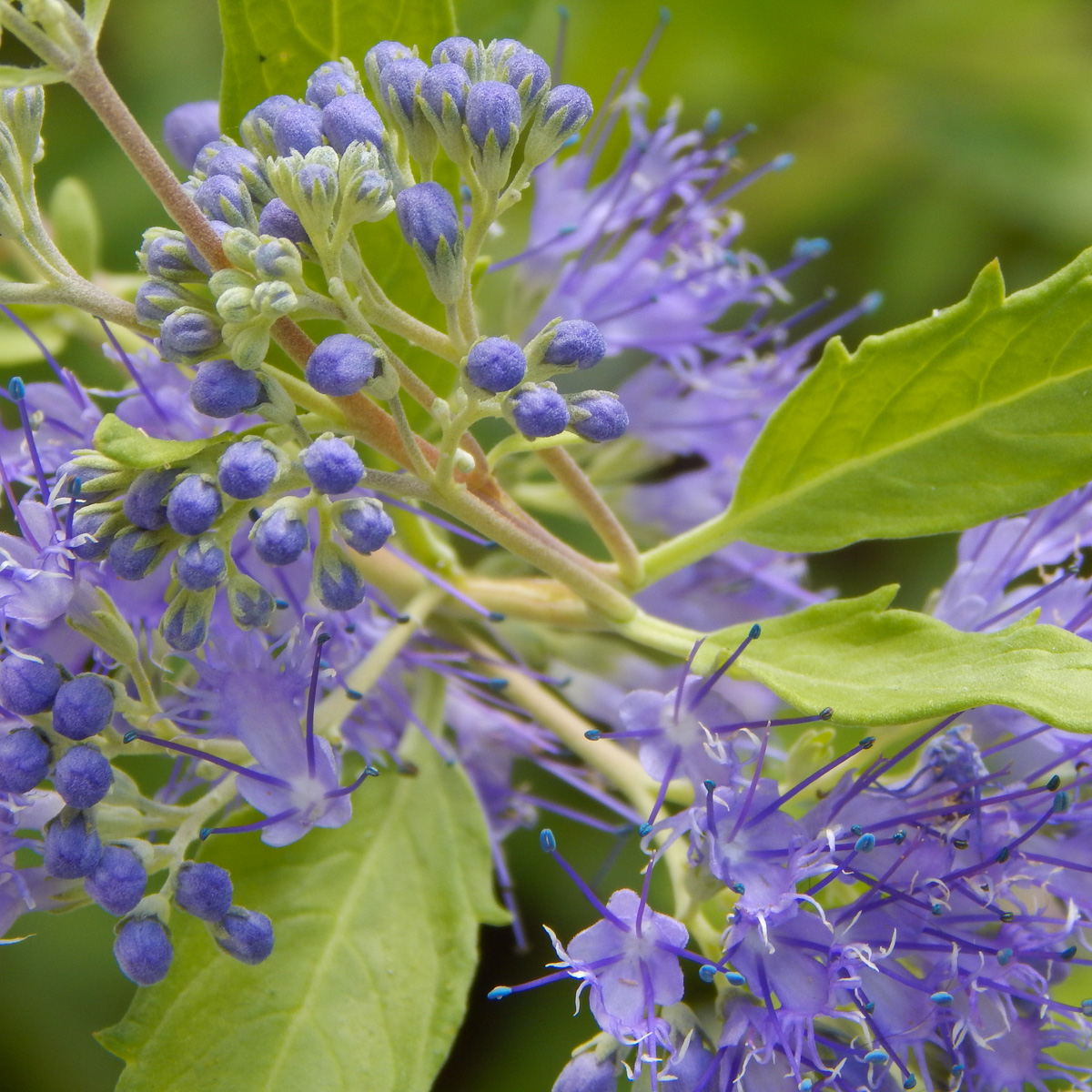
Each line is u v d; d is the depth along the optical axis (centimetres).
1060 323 27
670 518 30
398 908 28
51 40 26
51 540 26
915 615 27
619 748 29
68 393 28
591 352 26
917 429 27
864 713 26
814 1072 27
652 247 30
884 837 27
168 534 26
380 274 28
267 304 26
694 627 30
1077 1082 27
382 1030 28
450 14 28
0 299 26
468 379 26
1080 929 27
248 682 27
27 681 26
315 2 28
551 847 27
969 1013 27
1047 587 28
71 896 27
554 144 27
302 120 26
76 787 26
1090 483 28
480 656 29
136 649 27
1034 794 27
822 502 28
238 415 27
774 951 27
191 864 26
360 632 28
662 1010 27
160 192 26
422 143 27
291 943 28
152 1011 27
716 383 30
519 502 30
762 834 27
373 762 28
